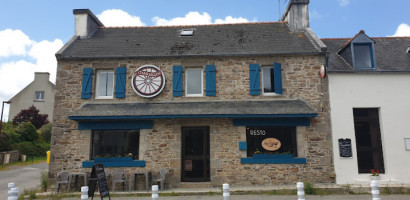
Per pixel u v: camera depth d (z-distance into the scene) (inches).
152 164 357.4
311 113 339.6
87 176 352.2
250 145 363.3
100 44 411.8
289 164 352.8
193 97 372.8
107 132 370.0
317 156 352.8
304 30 434.0
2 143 697.6
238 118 360.2
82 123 362.3
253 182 350.9
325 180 348.5
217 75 377.1
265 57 377.7
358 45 384.2
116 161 356.5
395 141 354.9
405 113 359.6
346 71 363.9
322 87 366.0
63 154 358.9
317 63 373.1
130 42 417.7
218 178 353.1
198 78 386.6
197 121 363.9
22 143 784.3
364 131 368.5
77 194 323.0
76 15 439.8
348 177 346.9
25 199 319.9
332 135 355.9
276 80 365.4
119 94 373.1
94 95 376.5
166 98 372.8
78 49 396.8
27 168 607.8
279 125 359.3
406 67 372.8
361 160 362.3
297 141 357.4
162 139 361.4
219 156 356.8
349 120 358.9
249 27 454.0
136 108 359.9
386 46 428.5
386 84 365.4
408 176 348.2
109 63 382.3
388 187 326.0
